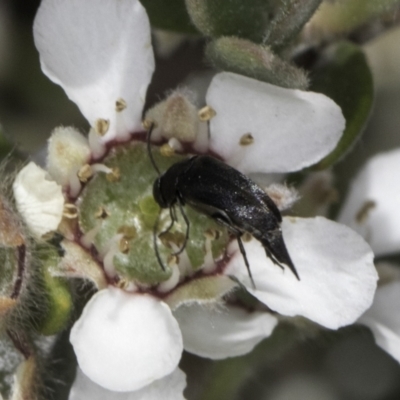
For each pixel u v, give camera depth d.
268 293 0.09
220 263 0.09
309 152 0.09
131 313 0.09
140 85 0.09
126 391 0.09
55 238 0.09
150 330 0.09
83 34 0.09
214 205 0.09
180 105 0.09
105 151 0.09
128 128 0.09
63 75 0.09
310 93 0.09
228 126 0.09
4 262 0.09
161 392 0.09
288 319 0.10
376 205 0.10
